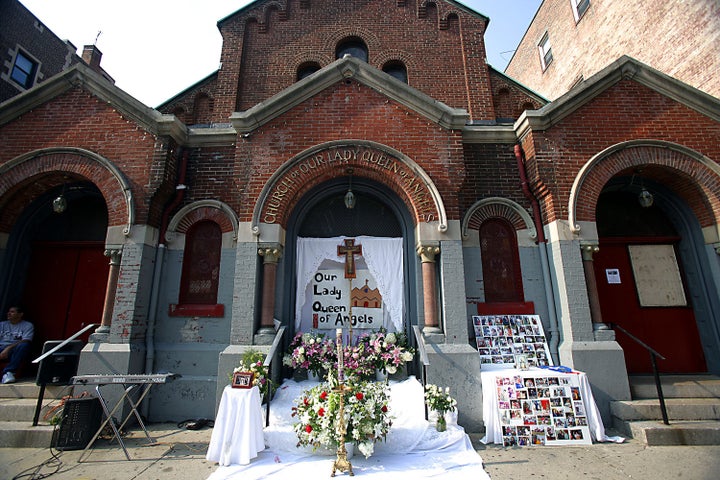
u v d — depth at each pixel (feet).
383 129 22.65
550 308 21.63
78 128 23.56
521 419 17.39
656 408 18.13
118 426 19.19
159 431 19.01
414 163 21.83
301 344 20.84
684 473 13.78
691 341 23.32
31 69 43.47
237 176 21.90
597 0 42.93
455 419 17.56
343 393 14.43
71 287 25.03
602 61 42.22
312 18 33.50
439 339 19.77
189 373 21.29
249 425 15.07
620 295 24.23
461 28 32.78
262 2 33.71
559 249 21.26
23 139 23.39
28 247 25.49
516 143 24.70
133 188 22.45
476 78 31.17
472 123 29.78
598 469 14.29
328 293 22.67
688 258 24.09
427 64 31.96
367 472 13.92
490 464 14.90
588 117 23.17
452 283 20.52
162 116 23.12
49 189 24.72
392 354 19.54
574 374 18.15
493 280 22.89
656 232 25.25
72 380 16.44
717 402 18.61
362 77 23.47
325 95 23.31
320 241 23.08
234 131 24.26
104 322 21.01
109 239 21.85
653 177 23.80
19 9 41.55
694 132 22.80
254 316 20.06
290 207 22.15
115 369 19.74
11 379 21.35
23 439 16.93
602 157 22.26
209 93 31.45
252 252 20.77
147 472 14.26
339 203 24.38
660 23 34.53
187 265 23.11
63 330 24.29
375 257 22.74
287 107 22.91
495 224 23.82
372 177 22.93
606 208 25.96
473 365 19.25
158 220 23.12
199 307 22.20
